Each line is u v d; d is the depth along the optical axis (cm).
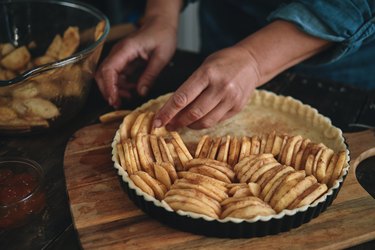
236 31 86
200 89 57
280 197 49
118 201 54
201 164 55
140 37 74
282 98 67
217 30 88
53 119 64
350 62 81
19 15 74
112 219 52
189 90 57
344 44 62
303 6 62
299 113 66
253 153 57
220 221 47
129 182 52
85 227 51
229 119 66
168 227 51
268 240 49
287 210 48
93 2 117
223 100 59
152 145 57
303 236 50
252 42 62
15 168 56
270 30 63
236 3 82
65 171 58
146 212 52
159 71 74
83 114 70
